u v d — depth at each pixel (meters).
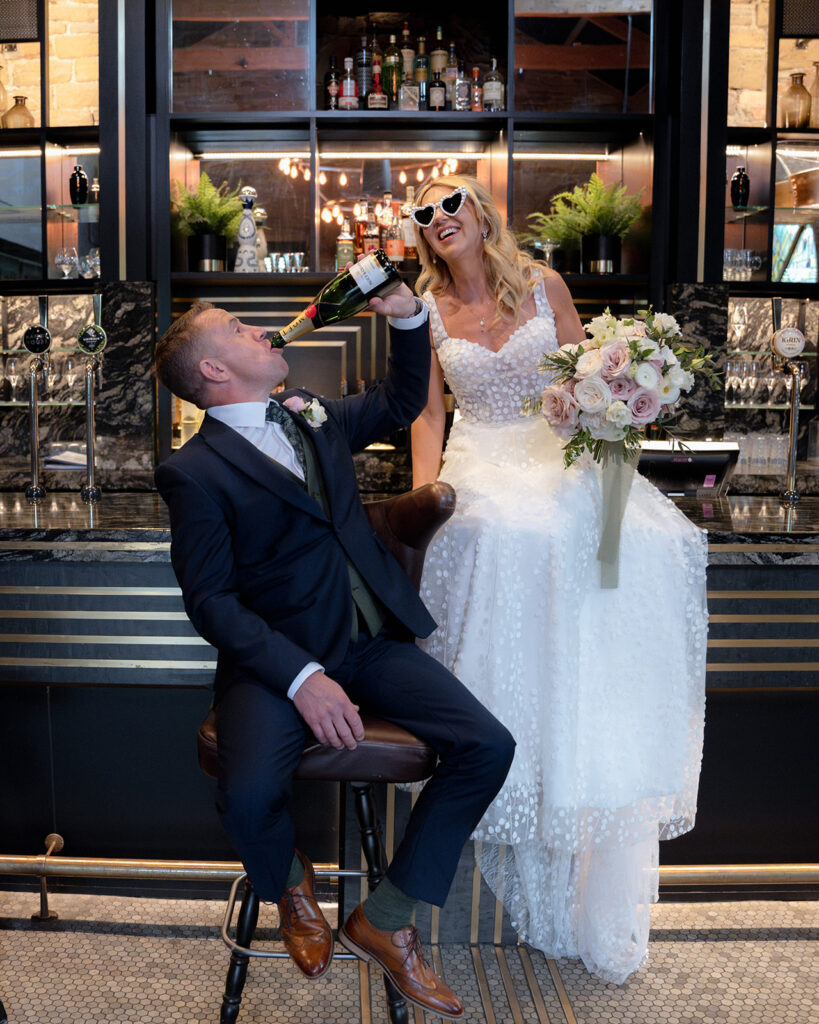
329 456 1.98
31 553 2.55
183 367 1.91
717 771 2.68
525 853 2.27
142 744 2.68
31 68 3.80
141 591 2.54
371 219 3.86
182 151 3.74
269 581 1.87
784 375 3.79
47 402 3.75
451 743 1.74
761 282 3.57
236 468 1.85
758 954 2.42
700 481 3.21
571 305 2.63
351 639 1.89
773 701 2.67
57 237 3.74
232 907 2.04
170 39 3.54
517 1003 2.18
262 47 3.56
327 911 2.61
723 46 3.46
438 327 2.60
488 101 3.65
